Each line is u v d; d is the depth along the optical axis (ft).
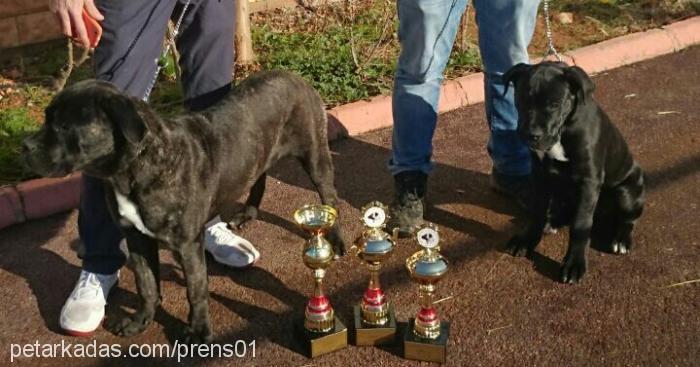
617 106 19.36
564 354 11.57
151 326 12.59
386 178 16.89
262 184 15.01
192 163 11.47
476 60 21.08
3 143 17.35
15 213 15.48
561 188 13.82
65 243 14.96
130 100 10.43
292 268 13.92
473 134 18.53
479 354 11.65
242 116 12.48
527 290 13.07
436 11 13.61
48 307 13.15
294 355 11.80
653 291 12.86
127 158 10.70
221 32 13.17
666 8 24.23
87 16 11.35
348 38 22.21
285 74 13.53
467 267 13.74
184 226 11.48
